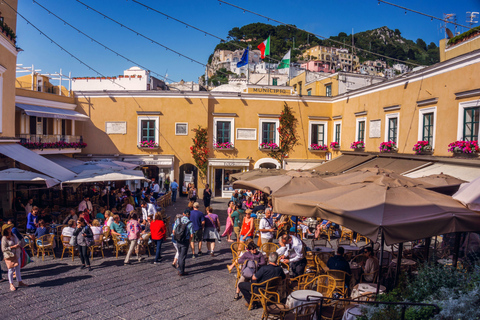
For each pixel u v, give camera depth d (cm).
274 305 719
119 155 2612
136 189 2464
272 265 772
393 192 681
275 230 1389
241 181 1316
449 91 1541
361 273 916
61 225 1312
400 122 1888
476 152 1368
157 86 3931
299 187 1055
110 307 783
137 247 1134
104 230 1234
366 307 607
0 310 759
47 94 2342
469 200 612
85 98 2609
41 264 1096
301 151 2730
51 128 2397
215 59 14188
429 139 1691
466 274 645
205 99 2620
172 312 765
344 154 2481
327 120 2730
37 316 734
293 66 4488
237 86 3647
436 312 543
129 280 959
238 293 842
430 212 605
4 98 1634
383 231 570
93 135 2620
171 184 2438
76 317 732
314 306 647
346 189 780
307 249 1106
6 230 865
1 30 1566
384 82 2009
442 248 1060
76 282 938
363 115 2262
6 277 967
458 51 1627
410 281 713
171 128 2628
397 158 1842
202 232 1209
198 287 914
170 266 1091
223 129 2686
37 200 2011
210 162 2638
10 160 1762
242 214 1454
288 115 2688
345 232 1405
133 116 2620
